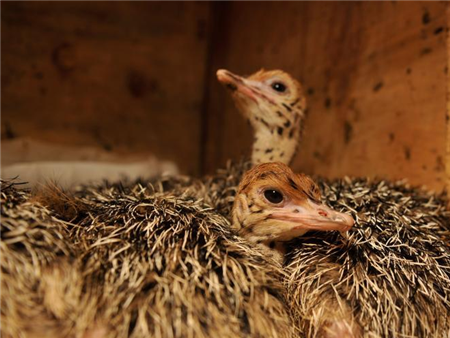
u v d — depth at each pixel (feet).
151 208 0.88
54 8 2.36
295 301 0.85
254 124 1.31
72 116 2.40
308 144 1.81
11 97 2.30
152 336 0.69
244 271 0.78
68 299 0.71
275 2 2.02
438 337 0.85
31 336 0.69
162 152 2.56
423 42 1.30
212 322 0.71
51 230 0.75
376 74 1.48
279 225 0.89
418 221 1.00
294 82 1.30
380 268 0.85
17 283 0.69
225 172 1.37
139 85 2.52
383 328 0.80
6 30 2.28
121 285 0.73
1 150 2.02
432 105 1.26
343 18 1.63
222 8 2.51
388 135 1.42
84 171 1.82
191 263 0.77
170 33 2.56
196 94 2.62
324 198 1.04
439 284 0.87
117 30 2.48
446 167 1.20
